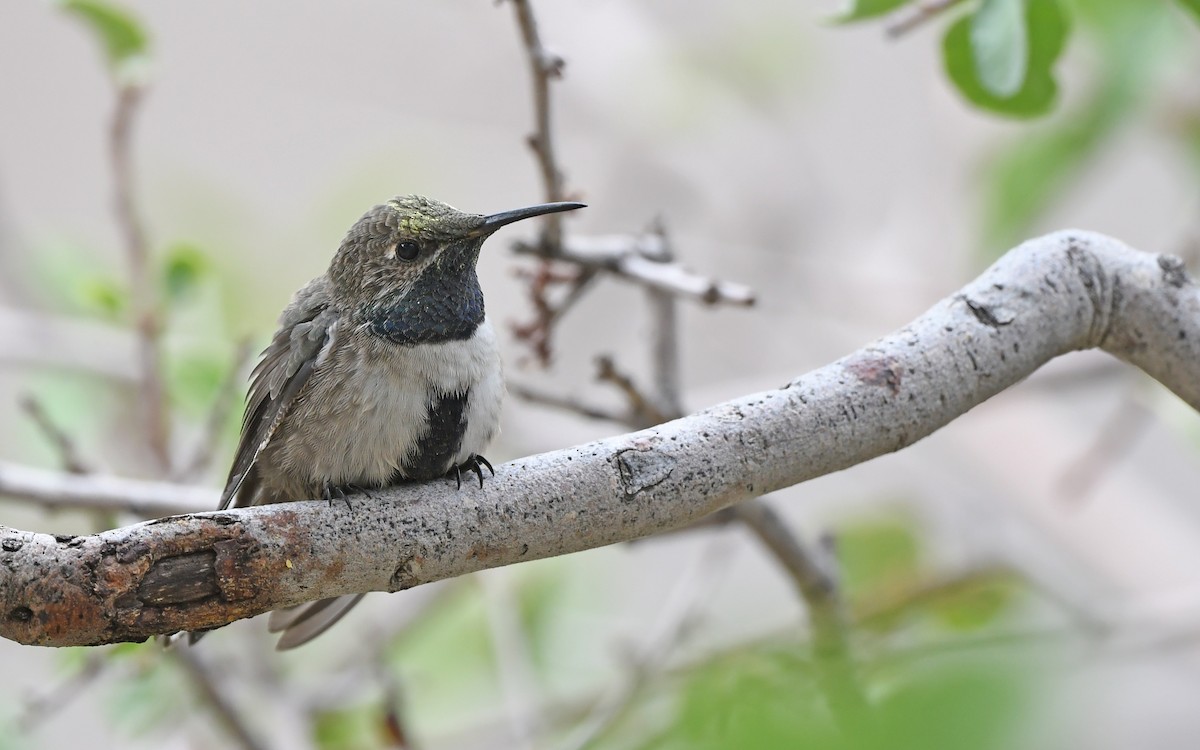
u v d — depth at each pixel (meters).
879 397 5.46
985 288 5.72
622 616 12.74
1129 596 11.67
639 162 15.16
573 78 15.38
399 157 15.07
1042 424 13.23
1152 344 5.91
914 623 10.59
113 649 9.34
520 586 12.08
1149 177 14.91
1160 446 13.94
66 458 8.43
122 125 10.12
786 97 15.87
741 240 15.29
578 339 14.05
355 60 15.87
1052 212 12.74
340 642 12.68
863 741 3.23
